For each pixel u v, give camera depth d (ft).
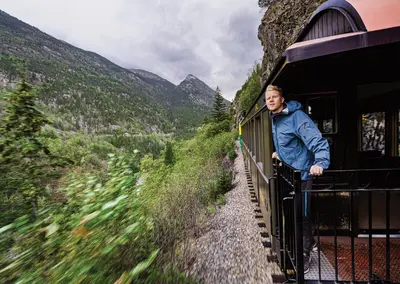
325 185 9.24
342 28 8.37
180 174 30.37
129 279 4.10
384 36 4.62
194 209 17.57
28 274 3.72
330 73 7.93
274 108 6.85
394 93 9.03
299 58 5.23
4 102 10.67
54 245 4.25
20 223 4.36
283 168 7.23
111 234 4.69
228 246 11.92
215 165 41.65
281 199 7.54
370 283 5.91
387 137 9.97
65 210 5.47
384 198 10.32
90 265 3.84
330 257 7.92
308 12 37.93
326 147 5.86
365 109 9.55
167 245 9.46
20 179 10.14
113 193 5.32
